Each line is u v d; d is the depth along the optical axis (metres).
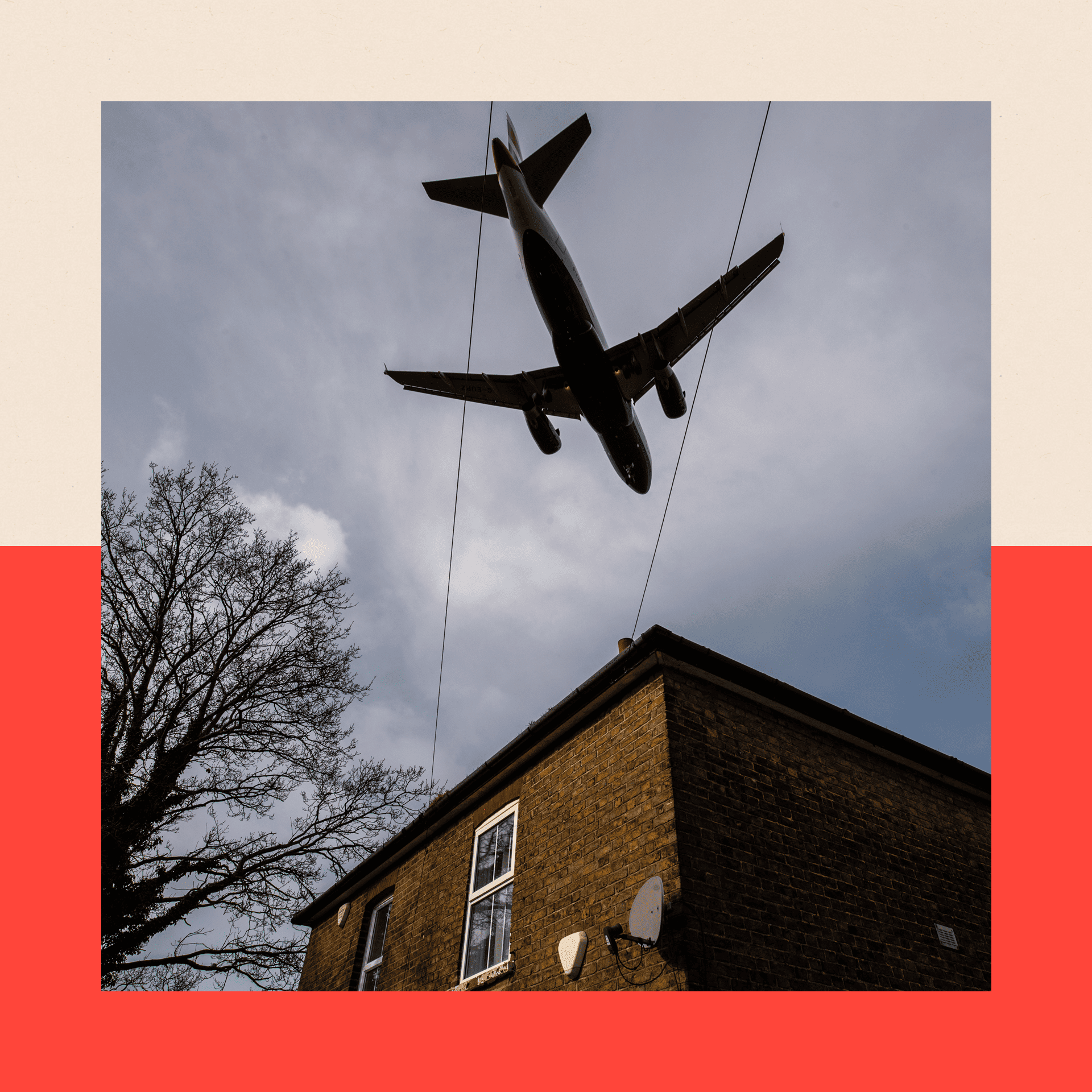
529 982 6.75
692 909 5.52
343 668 13.28
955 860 7.69
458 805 9.41
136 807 10.63
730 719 7.04
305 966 12.15
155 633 12.01
